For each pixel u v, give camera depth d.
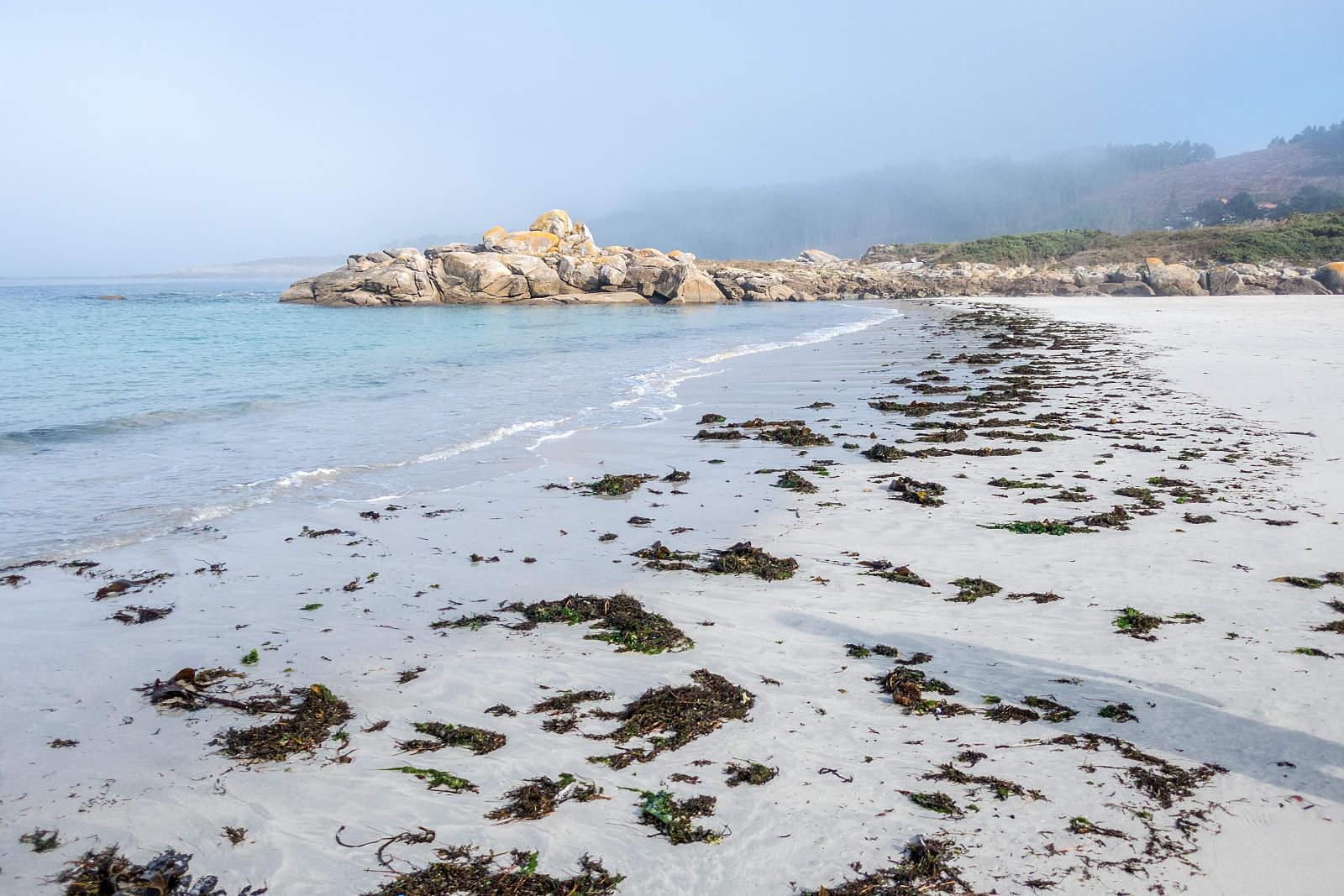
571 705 5.11
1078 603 6.52
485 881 3.52
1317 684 5.05
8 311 55.53
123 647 6.07
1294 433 12.41
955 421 14.70
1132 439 12.53
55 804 4.12
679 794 4.14
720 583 7.22
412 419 15.36
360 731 4.82
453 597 7.01
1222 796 3.97
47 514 9.44
